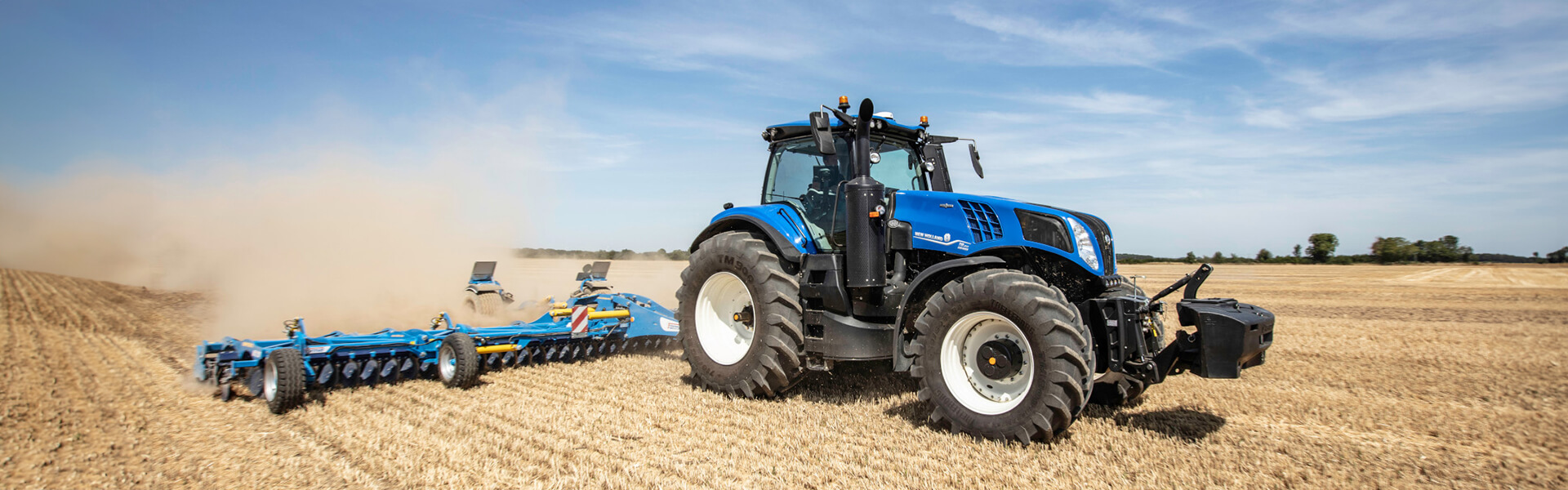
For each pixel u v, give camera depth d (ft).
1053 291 14.46
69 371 22.75
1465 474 13.34
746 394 18.84
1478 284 86.99
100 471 13.58
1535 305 53.21
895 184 20.36
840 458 13.98
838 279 17.67
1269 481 12.80
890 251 17.39
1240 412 17.75
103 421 16.92
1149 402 18.66
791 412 17.52
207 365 20.30
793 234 19.11
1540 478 13.15
